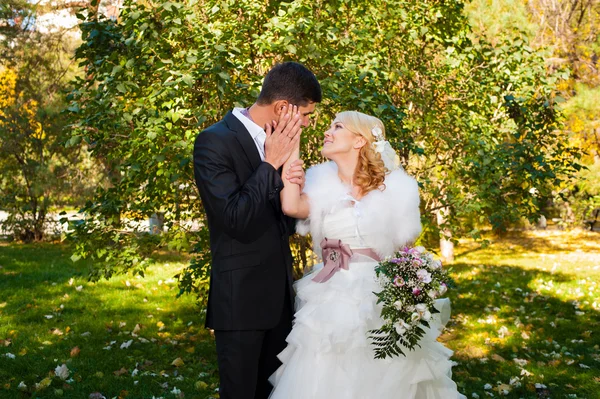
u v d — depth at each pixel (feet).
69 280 27.89
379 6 18.44
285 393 8.83
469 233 18.60
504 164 17.12
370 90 15.56
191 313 22.66
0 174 45.55
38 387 13.98
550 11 45.57
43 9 43.73
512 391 14.99
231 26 15.67
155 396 13.96
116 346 18.19
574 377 16.19
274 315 8.94
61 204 45.52
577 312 23.85
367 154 9.53
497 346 19.20
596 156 39.99
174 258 36.55
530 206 18.04
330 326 8.79
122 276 29.32
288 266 9.26
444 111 20.72
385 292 8.70
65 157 44.75
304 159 16.08
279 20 14.79
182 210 17.39
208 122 15.75
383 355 8.51
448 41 20.02
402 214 9.53
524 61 20.29
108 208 16.44
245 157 8.75
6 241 46.52
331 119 15.57
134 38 15.03
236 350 8.77
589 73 43.52
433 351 9.63
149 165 15.10
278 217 9.19
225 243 8.84
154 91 14.65
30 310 22.24
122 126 15.21
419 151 16.39
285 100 8.77
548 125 18.10
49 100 43.83
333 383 8.72
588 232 56.75
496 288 29.07
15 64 44.68
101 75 15.56
